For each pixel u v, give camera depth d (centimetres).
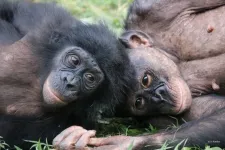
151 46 1322
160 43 1322
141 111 1262
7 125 1121
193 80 1280
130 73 1234
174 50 1313
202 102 1245
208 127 1091
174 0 1323
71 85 1126
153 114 1267
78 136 1046
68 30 1226
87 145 1049
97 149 1034
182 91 1245
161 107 1247
